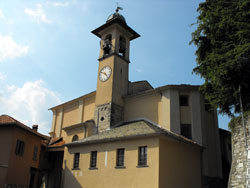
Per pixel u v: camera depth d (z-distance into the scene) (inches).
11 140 971.9
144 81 1441.9
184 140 920.3
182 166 893.8
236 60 650.8
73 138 1264.8
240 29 677.3
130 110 1237.7
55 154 1407.5
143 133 861.8
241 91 705.0
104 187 903.1
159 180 783.7
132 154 874.8
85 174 981.8
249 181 595.5
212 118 1130.0
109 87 1253.7
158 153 813.2
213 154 1053.8
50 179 1350.9
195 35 830.5
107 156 939.3
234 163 677.9
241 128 683.4
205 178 973.8
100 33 1440.7
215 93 765.3
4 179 919.0
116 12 1429.6
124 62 1366.9
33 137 1145.4
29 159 1099.9
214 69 717.3
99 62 1378.0
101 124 1206.9
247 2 668.1
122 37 1411.2
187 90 1104.2
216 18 770.8
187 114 1071.0
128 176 856.3
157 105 1136.8
